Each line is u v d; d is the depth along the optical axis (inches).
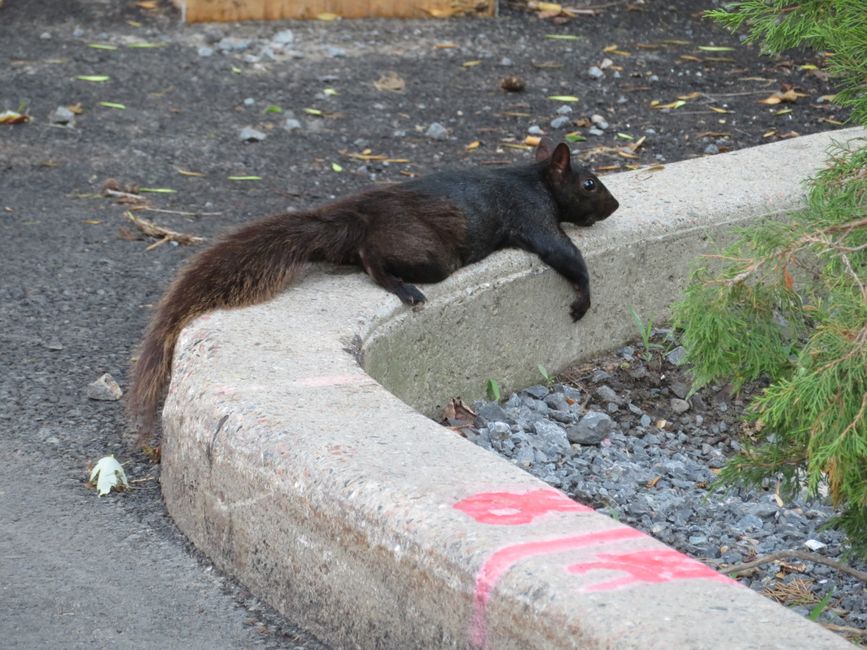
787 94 615.2
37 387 331.0
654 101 615.2
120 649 224.7
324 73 634.2
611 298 386.0
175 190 495.5
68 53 639.1
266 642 230.1
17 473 287.0
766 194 410.3
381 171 527.8
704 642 174.2
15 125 550.6
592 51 682.2
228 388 258.1
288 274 315.6
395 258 326.6
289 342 283.9
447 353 342.6
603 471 335.3
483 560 196.5
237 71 630.5
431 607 205.0
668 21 735.7
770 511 325.1
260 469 237.6
